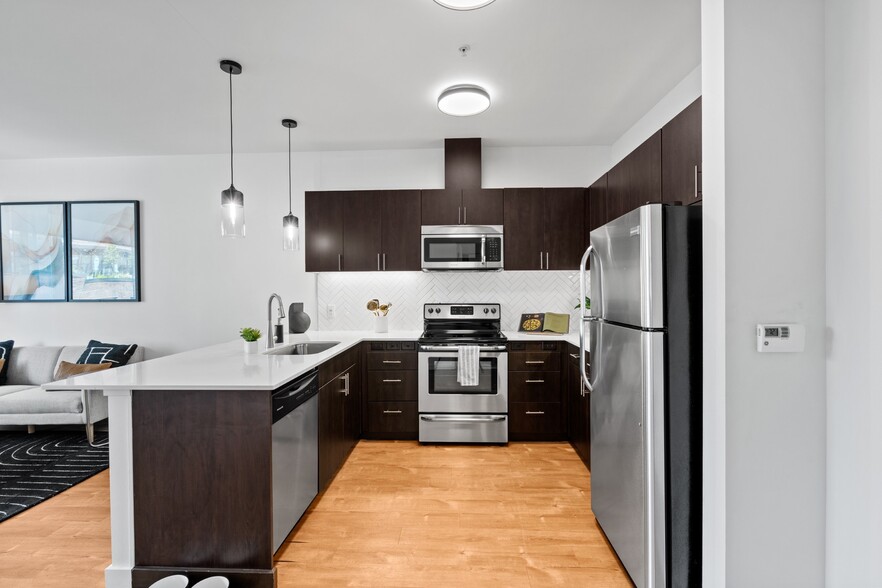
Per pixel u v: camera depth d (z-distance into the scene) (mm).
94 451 3340
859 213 1290
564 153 4078
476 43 2359
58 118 3369
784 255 1412
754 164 1404
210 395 1844
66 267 4348
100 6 2025
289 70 2641
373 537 2178
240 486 1839
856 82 1293
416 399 3635
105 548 2098
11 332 4332
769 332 1390
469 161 3879
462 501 2549
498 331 3936
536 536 2184
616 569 1929
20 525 2303
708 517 1519
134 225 4305
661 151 2326
